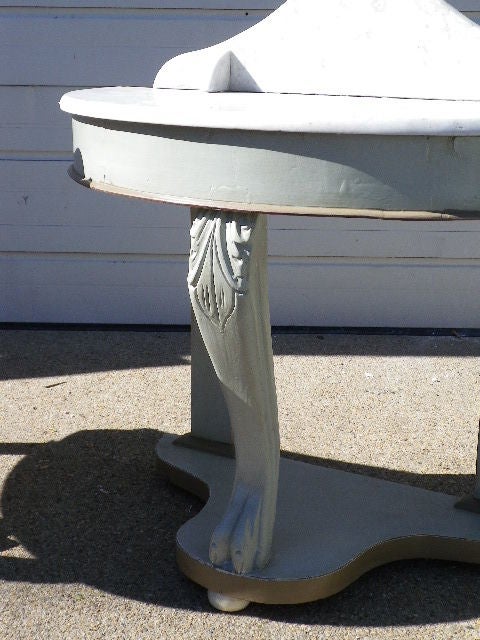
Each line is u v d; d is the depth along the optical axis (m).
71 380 3.01
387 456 2.46
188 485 2.20
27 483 2.27
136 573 1.89
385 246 3.49
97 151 1.50
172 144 1.39
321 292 3.55
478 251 3.50
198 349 2.25
